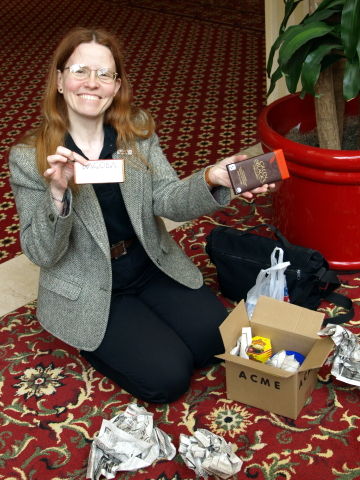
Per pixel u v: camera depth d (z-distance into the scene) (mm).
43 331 2621
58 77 2061
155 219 2307
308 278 2441
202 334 2285
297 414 2125
